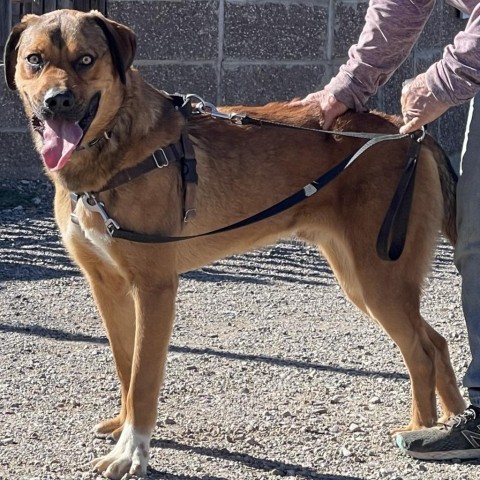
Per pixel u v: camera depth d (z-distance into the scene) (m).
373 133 4.81
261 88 10.34
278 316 6.75
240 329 6.45
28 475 4.23
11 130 10.02
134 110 4.36
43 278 7.49
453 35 11.74
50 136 4.20
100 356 5.88
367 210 4.67
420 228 4.70
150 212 4.37
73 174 4.33
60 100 4.13
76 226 4.46
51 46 4.27
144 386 4.29
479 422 4.42
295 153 4.83
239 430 4.77
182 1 10.03
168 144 4.42
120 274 4.46
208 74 10.22
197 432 4.74
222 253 4.86
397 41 4.72
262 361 5.82
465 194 4.40
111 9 9.96
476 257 4.42
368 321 6.67
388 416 4.98
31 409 5.02
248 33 10.20
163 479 4.20
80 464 4.35
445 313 6.89
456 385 4.80
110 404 5.12
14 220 8.97
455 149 11.67
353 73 4.84
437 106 4.24
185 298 7.13
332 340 6.25
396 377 5.59
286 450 4.54
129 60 4.38
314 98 5.08
